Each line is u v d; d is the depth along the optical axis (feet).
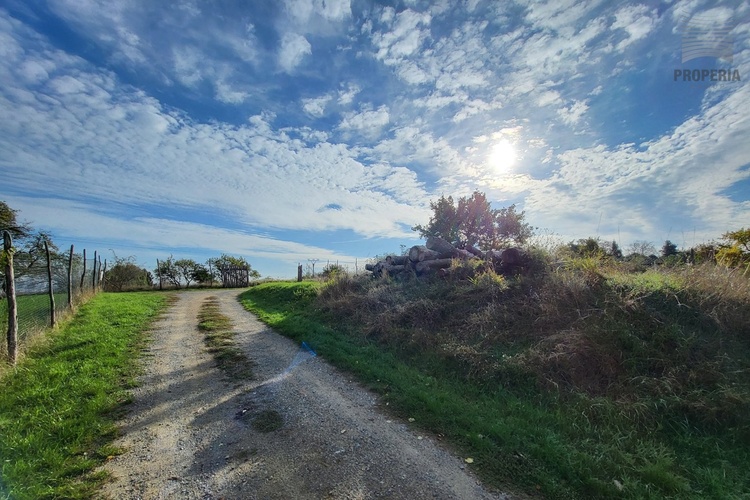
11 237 19.45
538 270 24.44
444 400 14.48
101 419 12.98
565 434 11.84
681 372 13.83
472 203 64.59
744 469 10.11
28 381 15.75
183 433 12.25
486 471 10.11
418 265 32.86
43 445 10.77
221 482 9.52
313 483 9.50
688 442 11.26
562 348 16.11
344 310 30.27
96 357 19.69
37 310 31.83
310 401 15.02
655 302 17.60
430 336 21.11
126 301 45.57
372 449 11.25
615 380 14.42
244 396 15.52
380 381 17.08
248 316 37.65
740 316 15.57
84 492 9.00
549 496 9.05
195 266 104.47
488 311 21.50
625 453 10.55
